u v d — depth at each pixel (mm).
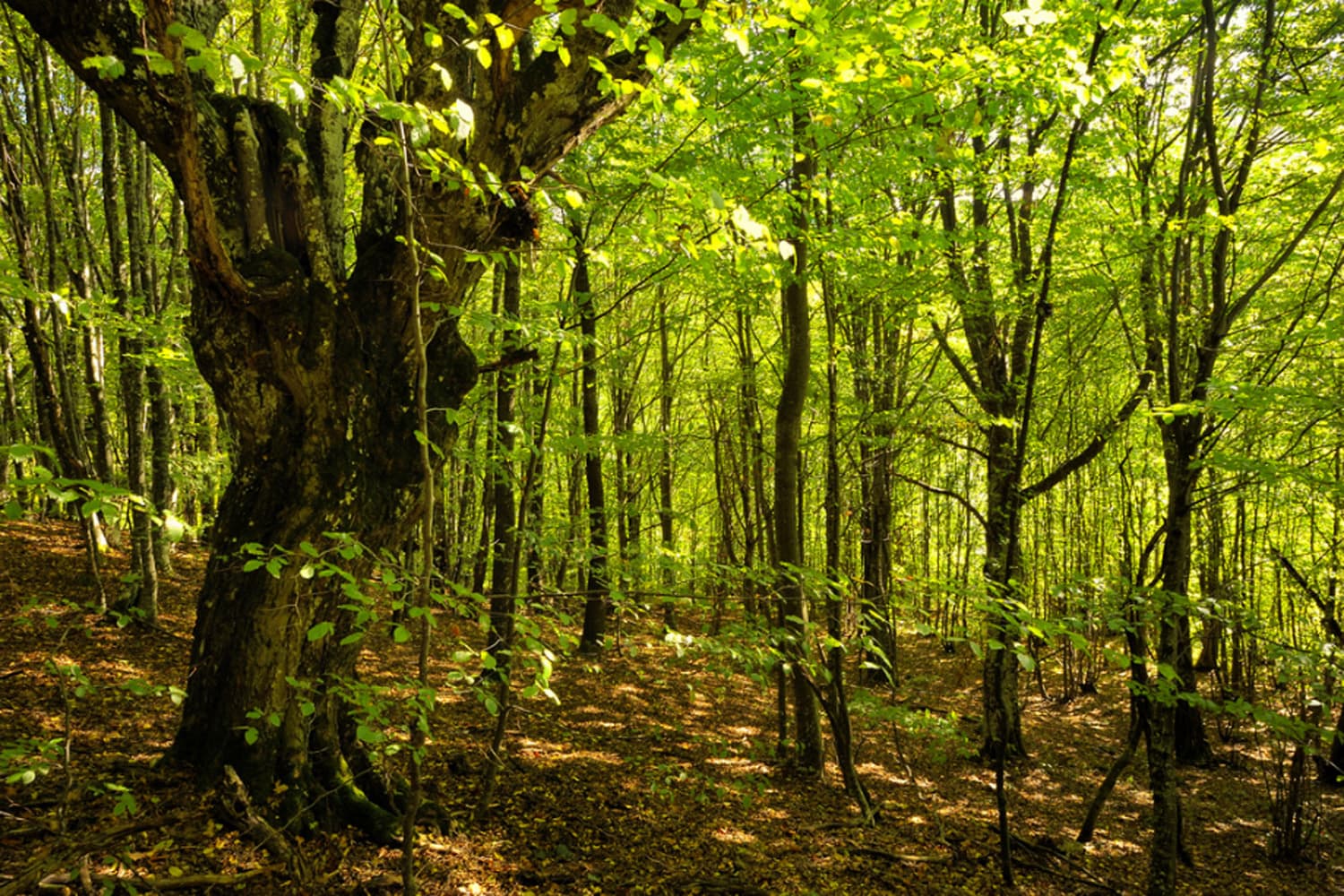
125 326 7422
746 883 5949
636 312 13594
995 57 5750
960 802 9227
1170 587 6141
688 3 3230
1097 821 9141
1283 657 5320
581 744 8719
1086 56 6328
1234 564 12078
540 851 5727
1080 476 15695
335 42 5473
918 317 9180
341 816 5047
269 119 4949
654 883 5664
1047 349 11188
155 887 3945
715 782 8117
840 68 4031
